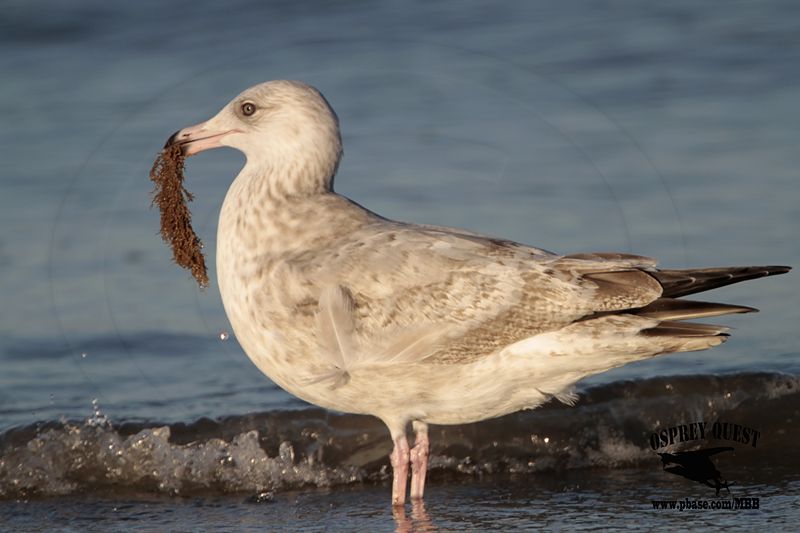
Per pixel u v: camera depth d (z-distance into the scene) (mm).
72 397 13383
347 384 10586
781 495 11273
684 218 17438
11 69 24625
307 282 10391
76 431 12367
